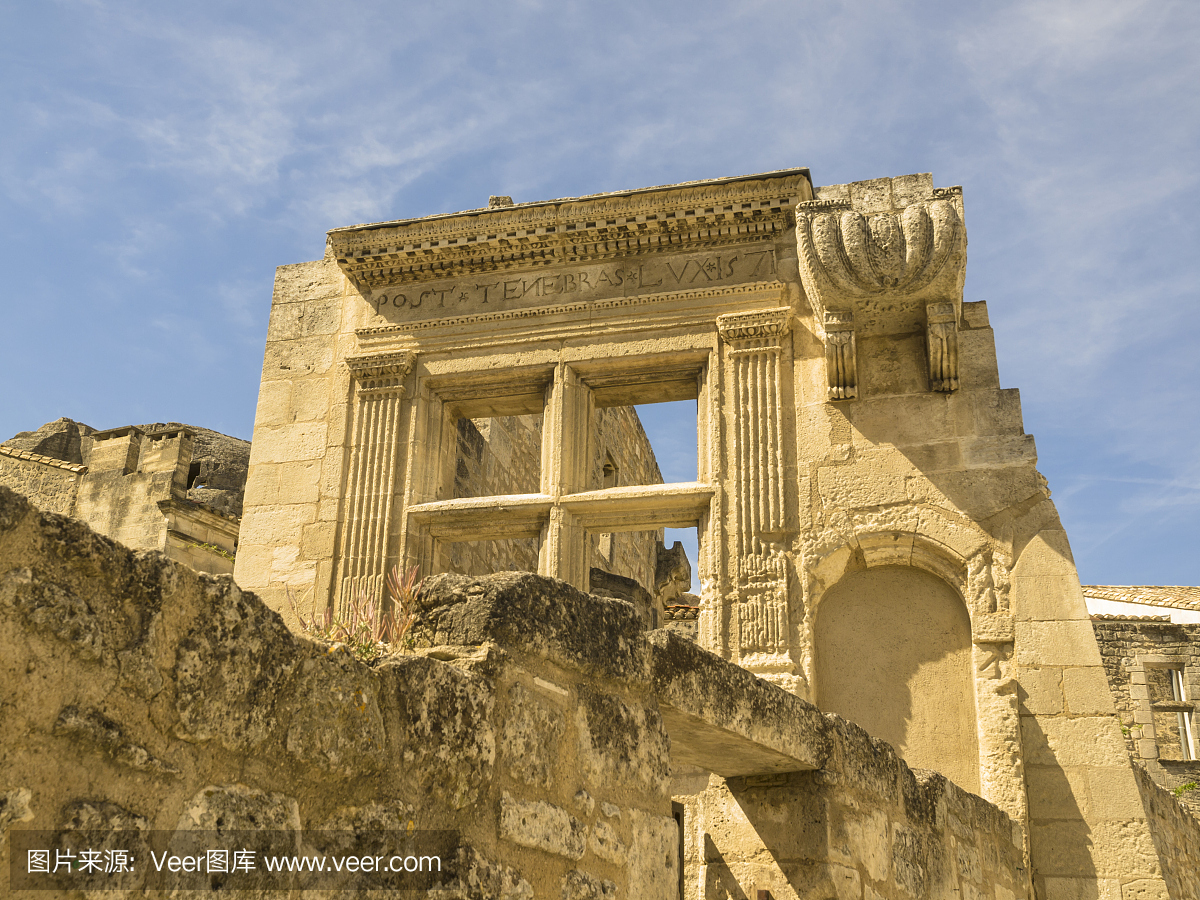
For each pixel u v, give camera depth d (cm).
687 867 892
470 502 1212
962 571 1092
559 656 429
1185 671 2480
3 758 238
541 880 394
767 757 563
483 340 1280
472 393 1289
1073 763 998
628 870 441
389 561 1208
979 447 1116
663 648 494
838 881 566
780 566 1116
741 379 1191
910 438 1133
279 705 305
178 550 2488
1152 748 2422
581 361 1245
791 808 583
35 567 251
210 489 3127
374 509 1230
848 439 1147
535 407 1317
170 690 275
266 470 1283
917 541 1099
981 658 1045
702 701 507
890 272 1102
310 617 1176
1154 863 955
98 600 264
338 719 322
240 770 293
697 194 1250
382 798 334
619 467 2012
